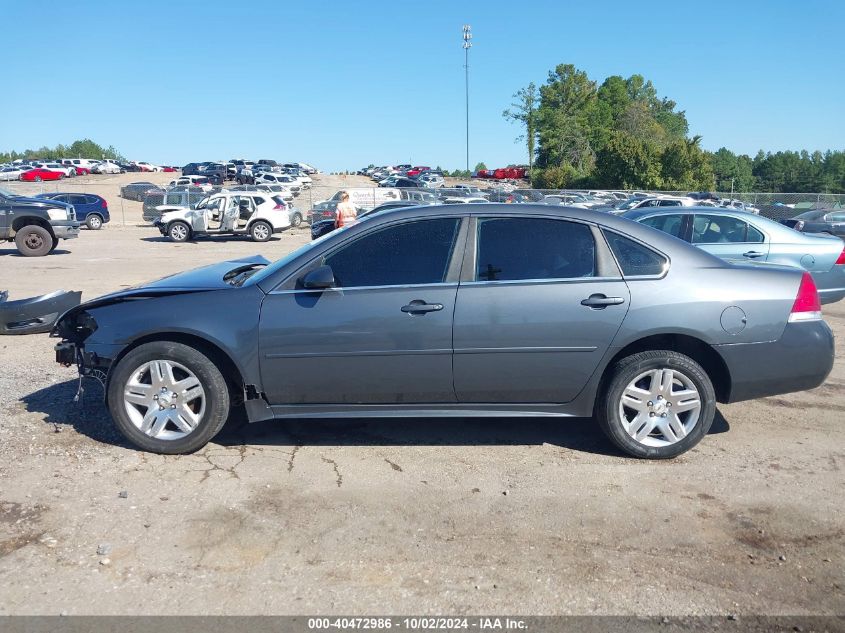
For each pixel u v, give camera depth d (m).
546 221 4.70
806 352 4.67
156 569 3.39
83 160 75.12
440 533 3.74
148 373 4.71
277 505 4.04
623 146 64.75
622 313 4.54
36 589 3.22
